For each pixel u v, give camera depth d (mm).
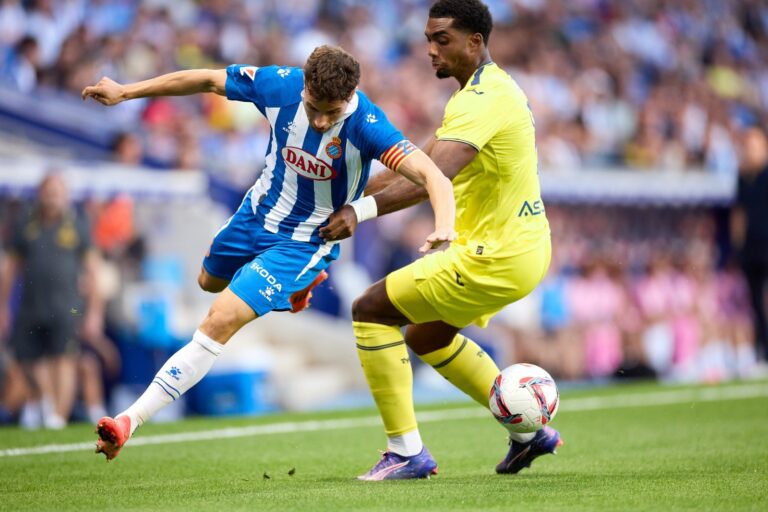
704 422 31016
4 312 34656
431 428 29969
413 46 63656
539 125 60781
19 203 35719
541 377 19172
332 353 45969
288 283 18578
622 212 55656
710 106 74438
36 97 41469
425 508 15445
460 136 18312
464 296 18906
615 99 69125
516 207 18906
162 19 52031
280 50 55969
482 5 19234
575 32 71812
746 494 17000
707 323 56000
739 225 48125
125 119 45062
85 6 50125
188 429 29828
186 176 38375
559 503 15961
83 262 34938
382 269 48031
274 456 23812
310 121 17766
